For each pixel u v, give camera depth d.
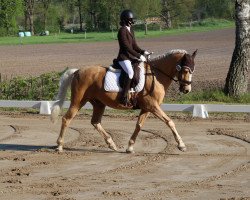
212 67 34.34
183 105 18.70
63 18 111.00
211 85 24.42
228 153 13.43
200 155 13.27
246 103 20.39
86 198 9.85
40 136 16.08
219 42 59.94
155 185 10.71
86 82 13.27
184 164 12.43
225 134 15.69
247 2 21.31
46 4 104.75
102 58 43.56
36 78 22.12
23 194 10.19
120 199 9.76
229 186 10.59
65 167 12.36
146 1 88.25
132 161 12.81
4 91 22.11
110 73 13.09
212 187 10.53
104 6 96.06
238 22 21.28
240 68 21.23
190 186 10.62
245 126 16.78
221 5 118.62
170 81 13.14
